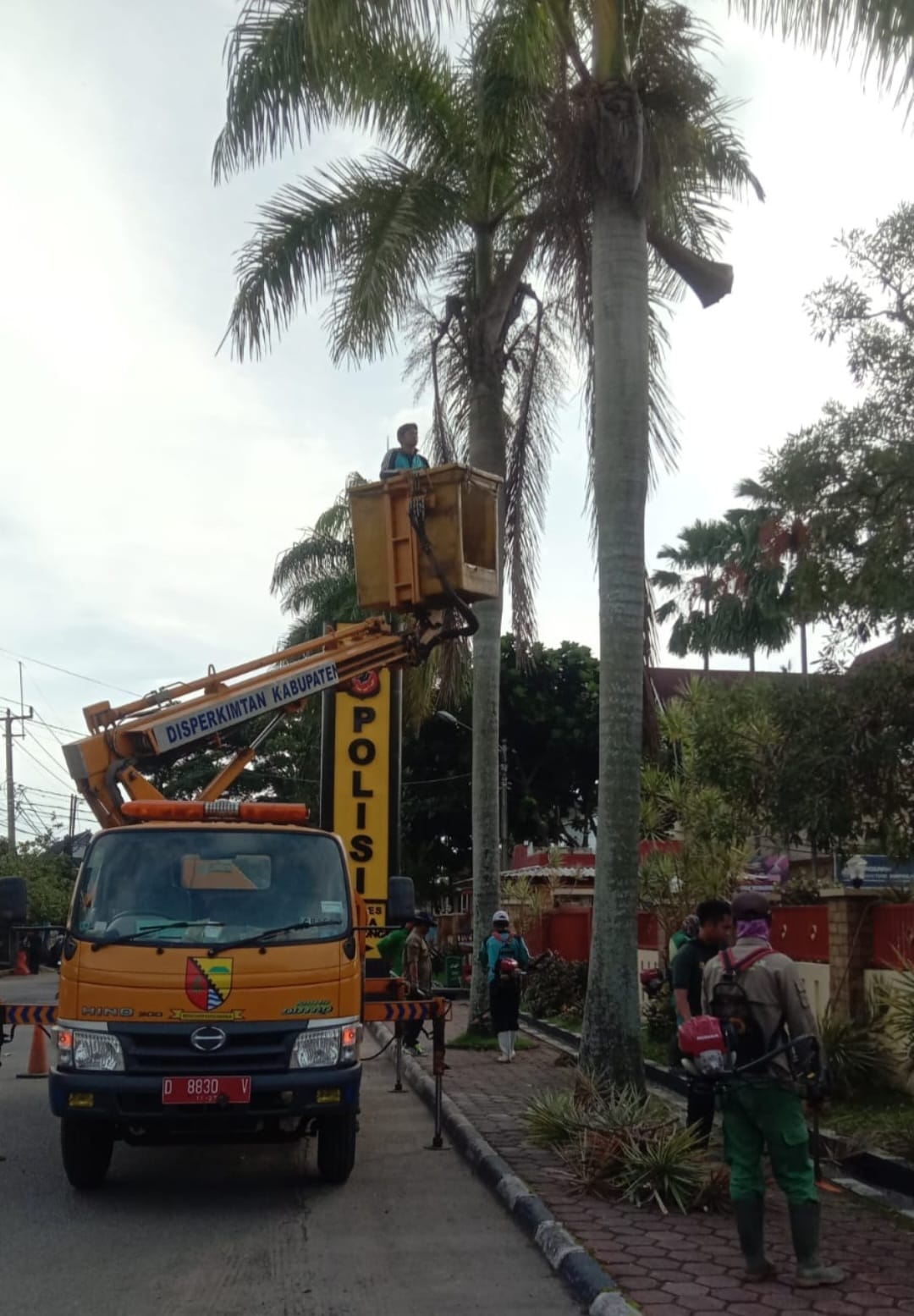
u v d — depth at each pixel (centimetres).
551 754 3866
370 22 1111
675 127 1156
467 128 1578
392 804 1523
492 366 1680
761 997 618
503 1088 1254
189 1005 785
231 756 1155
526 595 1798
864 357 882
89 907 830
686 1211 742
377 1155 966
